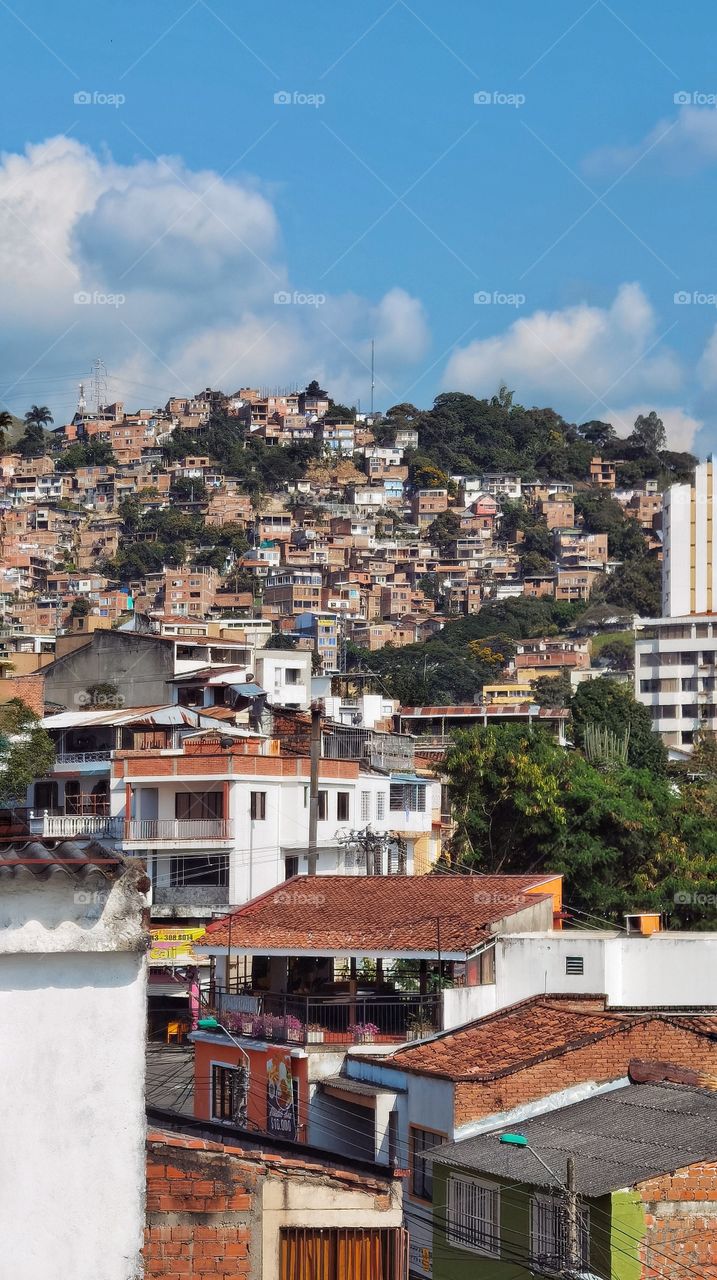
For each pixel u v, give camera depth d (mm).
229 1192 13883
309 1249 14500
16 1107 9336
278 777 63594
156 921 61469
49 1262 9328
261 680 92812
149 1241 13664
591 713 114812
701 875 60688
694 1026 26438
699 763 110438
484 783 62406
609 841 61656
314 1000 34469
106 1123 9445
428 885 38062
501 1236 20969
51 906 9305
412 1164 27141
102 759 68500
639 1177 19078
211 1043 35781
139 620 114562
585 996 30359
